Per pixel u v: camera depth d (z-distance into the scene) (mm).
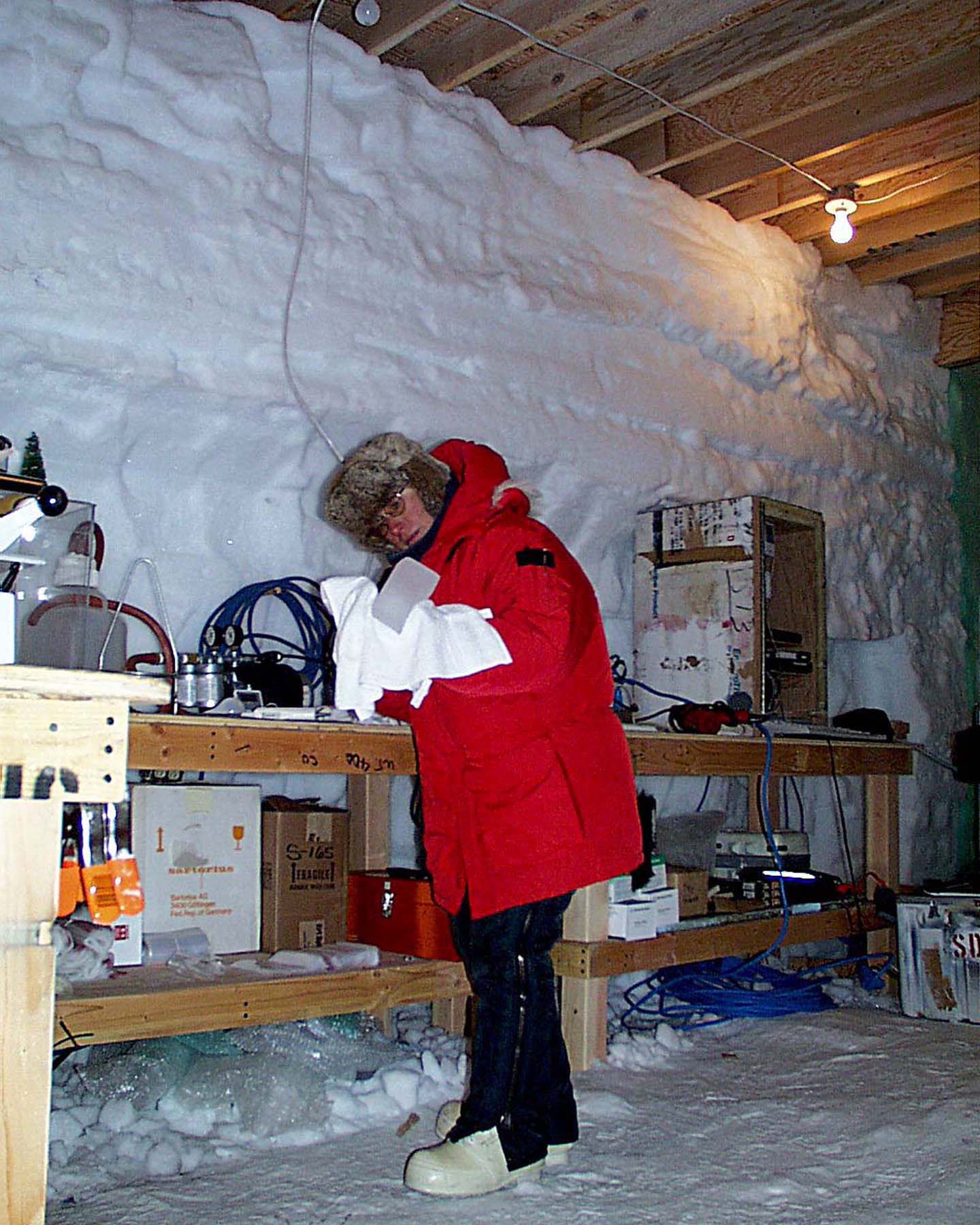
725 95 3463
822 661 3641
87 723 1079
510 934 1785
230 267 2652
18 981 1046
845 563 4375
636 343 3631
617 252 3600
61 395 2451
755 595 3312
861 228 4273
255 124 2756
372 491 1751
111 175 2480
